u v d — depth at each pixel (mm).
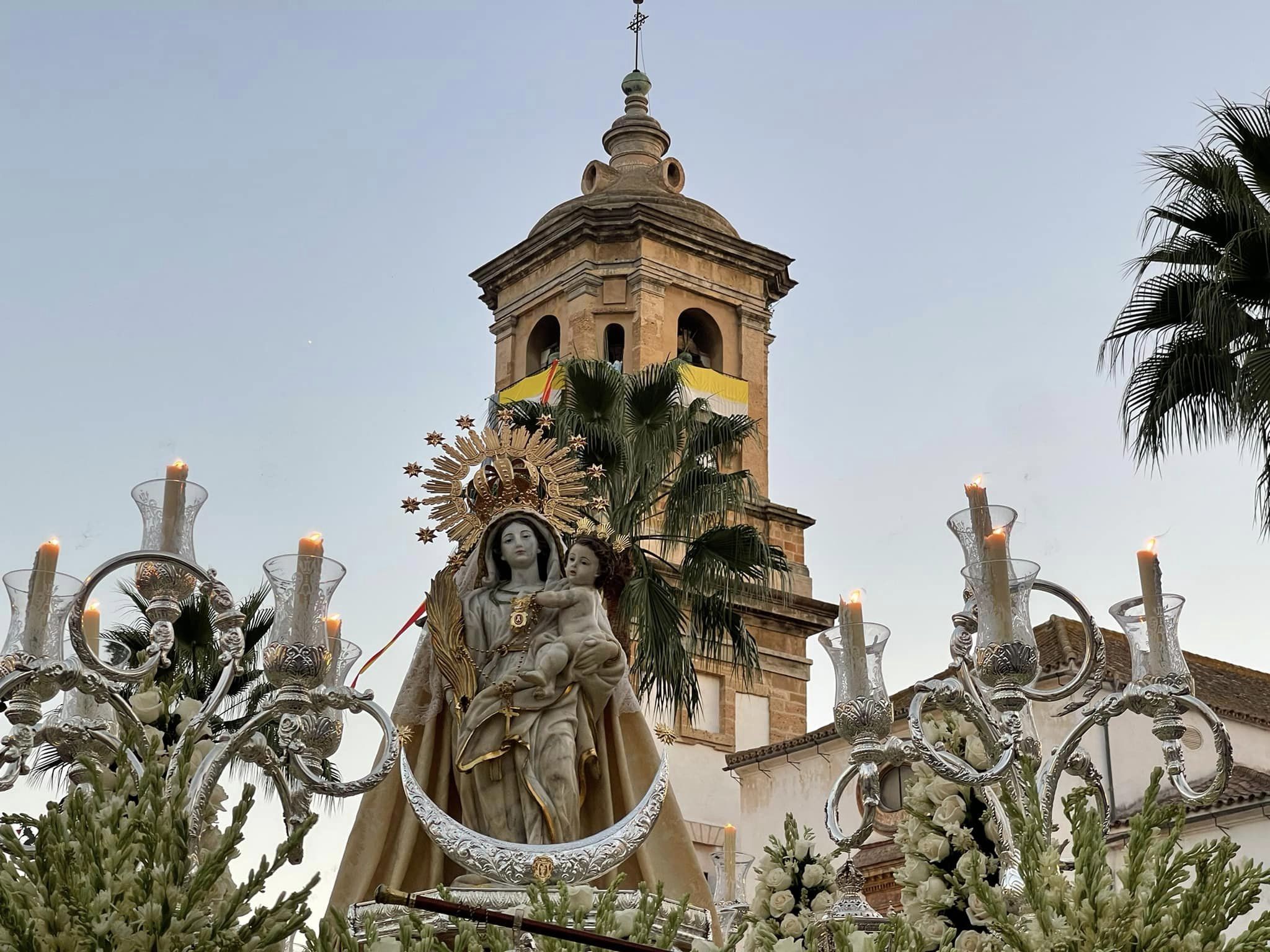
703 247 40656
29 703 9594
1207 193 19656
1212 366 19234
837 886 12633
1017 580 9758
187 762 8062
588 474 11648
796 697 38688
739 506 26219
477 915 6969
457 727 10625
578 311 39688
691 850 10844
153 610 10156
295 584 9461
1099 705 9828
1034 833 7945
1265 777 24812
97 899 7203
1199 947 7645
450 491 11375
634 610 23844
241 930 7422
